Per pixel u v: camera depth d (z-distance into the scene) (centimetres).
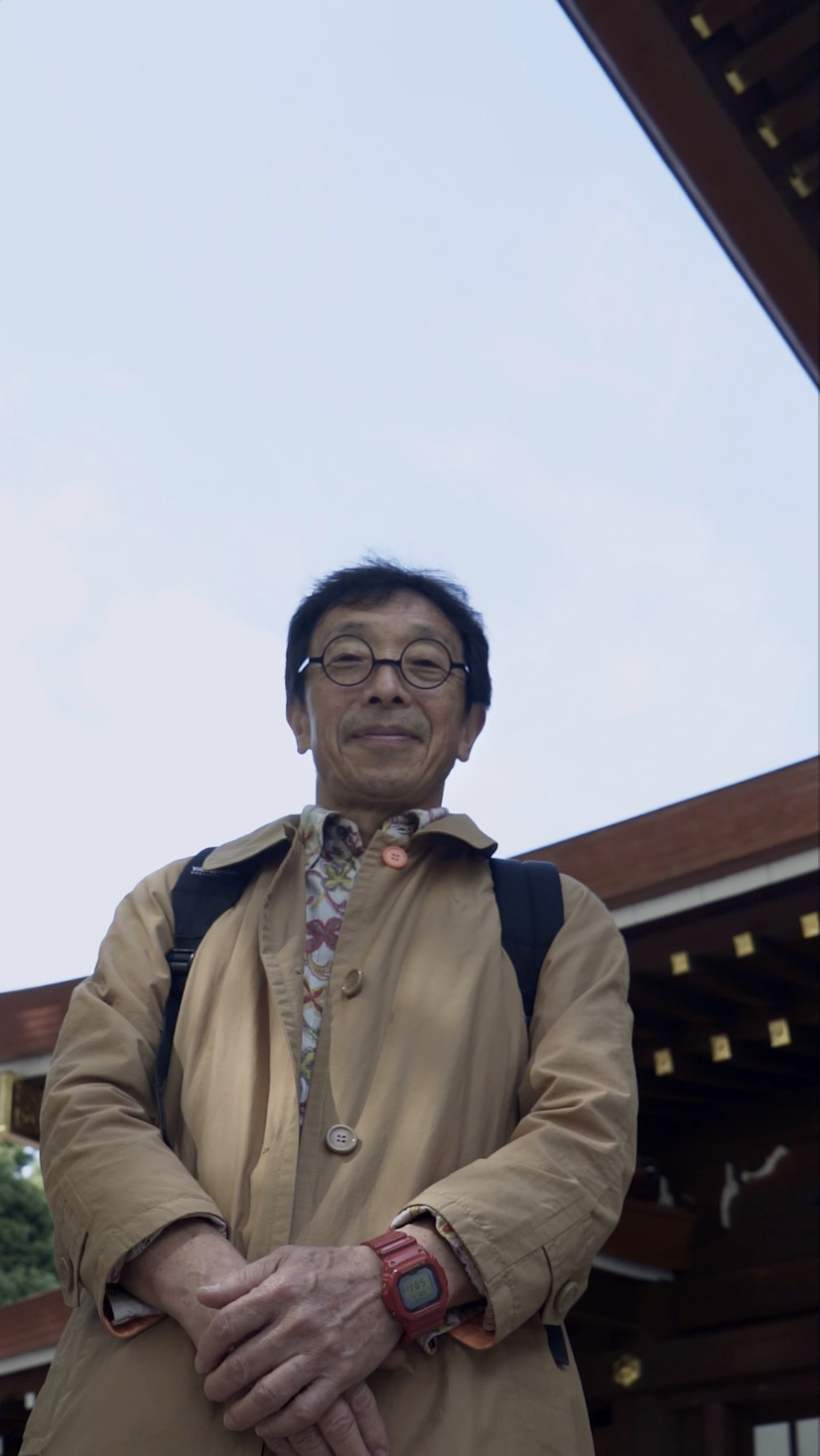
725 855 377
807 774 371
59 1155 159
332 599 214
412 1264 142
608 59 331
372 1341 139
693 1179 485
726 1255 469
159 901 186
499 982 174
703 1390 455
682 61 325
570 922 184
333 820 192
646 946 405
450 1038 165
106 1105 161
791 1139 468
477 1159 161
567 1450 149
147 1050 171
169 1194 150
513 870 190
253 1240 150
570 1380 156
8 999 418
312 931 180
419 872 184
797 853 371
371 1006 168
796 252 350
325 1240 150
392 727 198
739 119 335
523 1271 147
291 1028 165
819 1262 447
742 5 317
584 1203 154
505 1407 146
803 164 336
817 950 401
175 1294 144
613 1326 478
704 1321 464
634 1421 463
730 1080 461
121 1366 147
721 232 356
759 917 390
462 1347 148
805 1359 431
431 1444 141
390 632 206
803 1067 457
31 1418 158
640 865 390
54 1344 547
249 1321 136
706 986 422
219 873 188
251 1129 159
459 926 178
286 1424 134
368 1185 155
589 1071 165
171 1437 141
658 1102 484
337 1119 159
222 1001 172
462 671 209
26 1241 1725
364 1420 138
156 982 176
